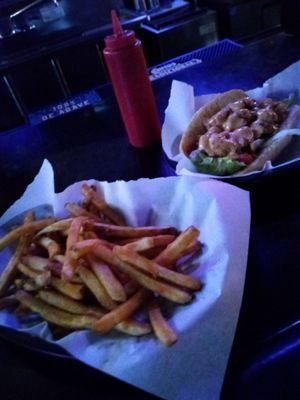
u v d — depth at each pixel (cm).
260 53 71
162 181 35
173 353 24
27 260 33
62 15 148
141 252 31
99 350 25
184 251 30
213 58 75
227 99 50
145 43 138
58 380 27
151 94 47
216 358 23
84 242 30
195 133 47
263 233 32
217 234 29
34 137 63
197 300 27
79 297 29
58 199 38
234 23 130
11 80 130
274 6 132
